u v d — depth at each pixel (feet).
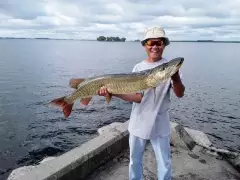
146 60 12.35
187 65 179.22
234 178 15.03
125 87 11.34
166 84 11.32
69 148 34.73
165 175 12.24
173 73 9.99
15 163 30.19
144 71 11.03
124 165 15.53
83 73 115.14
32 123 43.93
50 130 40.98
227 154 17.03
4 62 169.48
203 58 282.56
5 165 29.60
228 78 111.34
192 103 62.64
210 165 16.26
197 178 14.87
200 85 90.12
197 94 73.82
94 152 14.65
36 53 310.45
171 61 10.17
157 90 11.37
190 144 18.43
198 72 133.28
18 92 68.59
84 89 12.05
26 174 12.11
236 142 39.29
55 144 35.88
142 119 11.64
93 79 11.84
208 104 62.13
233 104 62.75
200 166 16.11
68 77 101.14
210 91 79.05
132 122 12.05
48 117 47.39
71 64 163.94
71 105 12.73
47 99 61.05
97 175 14.46
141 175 13.03
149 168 15.52
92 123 44.73
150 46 11.50
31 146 34.96
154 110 11.42
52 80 91.97
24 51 356.79
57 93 68.39
